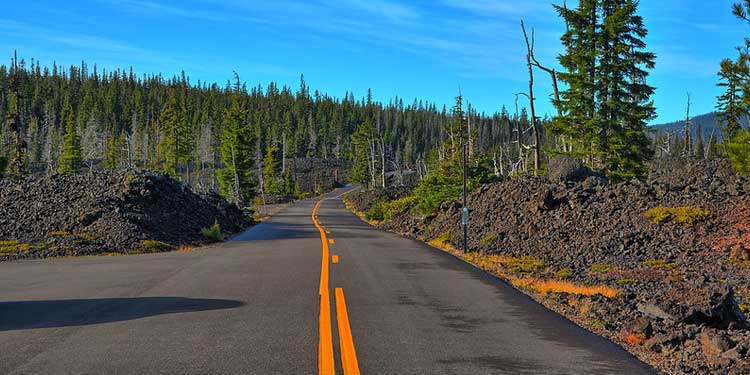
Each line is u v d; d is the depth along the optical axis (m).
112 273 14.12
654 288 13.52
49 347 7.00
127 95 181.12
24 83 166.75
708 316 9.05
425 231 31.97
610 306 10.22
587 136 37.91
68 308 9.55
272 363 6.33
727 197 22.12
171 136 100.69
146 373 5.94
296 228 34.97
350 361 6.43
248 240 25.81
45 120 155.38
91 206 23.88
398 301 10.37
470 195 32.72
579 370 6.24
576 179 30.03
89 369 6.07
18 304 9.94
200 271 14.51
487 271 16.22
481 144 147.62
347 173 155.25
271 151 113.12
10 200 25.23
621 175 36.03
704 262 16.95
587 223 22.33
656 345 7.53
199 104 176.50
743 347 6.80
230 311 9.32
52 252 18.69
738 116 57.00
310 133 182.38
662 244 19.22
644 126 38.25
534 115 42.47
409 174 141.12
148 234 22.53
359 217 53.16
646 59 37.69
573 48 39.88
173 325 8.26
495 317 9.06
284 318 8.78
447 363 6.43
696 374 6.40
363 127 118.50
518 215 25.31
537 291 12.57
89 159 139.88
